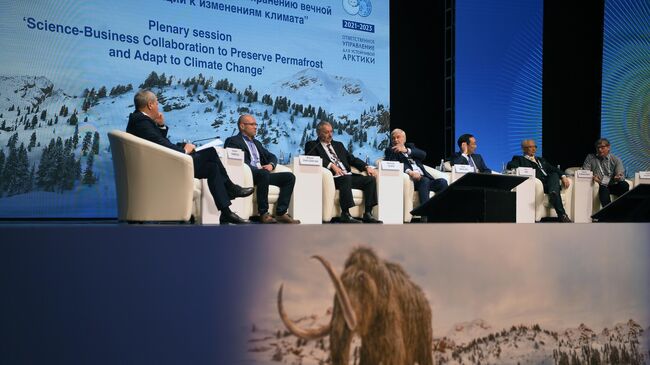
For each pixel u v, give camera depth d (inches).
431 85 282.7
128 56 204.1
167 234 71.7
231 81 222.8
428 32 281.6
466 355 90.9
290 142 234.1
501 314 94.0
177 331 71.9
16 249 64.6
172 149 130.6
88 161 198.4
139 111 139.9
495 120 276.7
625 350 106.7
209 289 73.7
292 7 235.8
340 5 246.2
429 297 88.0
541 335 98.0
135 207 123.8
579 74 297.1
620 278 106.6
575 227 102.2
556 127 297.4
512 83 280.2
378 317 83.9
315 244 80.0
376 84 255.0
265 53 229.8
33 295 65.2
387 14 258.8
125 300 69.4
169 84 211.2
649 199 145.4
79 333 67.1
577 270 102.0
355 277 82.5
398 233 85.9
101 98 199.8
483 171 232.2
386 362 83.7
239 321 75.4
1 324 63.6
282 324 77.6
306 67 238.2
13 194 186.7
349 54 248.2
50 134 191.9
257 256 76.6
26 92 188.1
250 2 226.8
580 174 233.8
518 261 96.3
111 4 201.3
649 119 292.2
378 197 189.9
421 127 281.0
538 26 286.2
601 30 293.9
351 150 247.9
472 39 273.6
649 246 110.0
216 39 220.1
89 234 68.0
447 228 90.0
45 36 190.9
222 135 221.0
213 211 152.8
